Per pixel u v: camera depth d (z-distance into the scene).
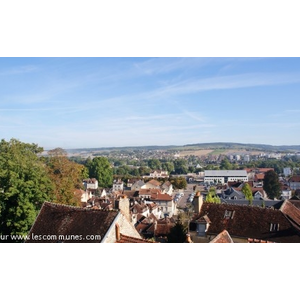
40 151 62.06
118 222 25.12
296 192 113.56
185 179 166.25
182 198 124.56
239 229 35.81
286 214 36.72
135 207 79.50
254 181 136.12
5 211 37.50
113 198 91.06
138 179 151.50
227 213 37.50
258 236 34.69
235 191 108.38
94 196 106.31
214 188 133.75
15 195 37.81
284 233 34.03
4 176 38.75
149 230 50.38
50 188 42.41
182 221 40.50
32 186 39.00
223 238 23.42
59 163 57.41
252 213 36.69
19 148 59.31
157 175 178.00
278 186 112.19
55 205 28.30
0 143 59.31
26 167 41.91
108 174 136.88
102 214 25.53
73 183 58.28
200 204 39.00
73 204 55.16
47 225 26.95
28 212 36.81
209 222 36.97
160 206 99.75
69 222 26.19
